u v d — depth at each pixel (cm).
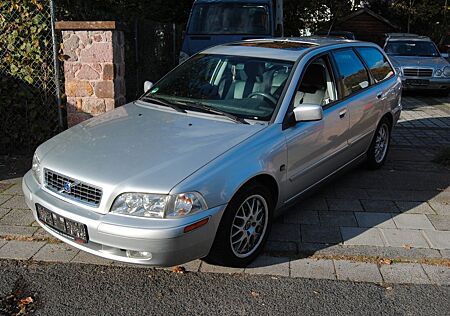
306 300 347
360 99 546
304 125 438
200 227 335
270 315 330
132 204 329
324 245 426
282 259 404
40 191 376
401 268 394
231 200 361
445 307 342
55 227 360
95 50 633
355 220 478
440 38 2627
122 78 673
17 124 666
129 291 355
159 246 322
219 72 479
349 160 550
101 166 353
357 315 331
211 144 377
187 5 1622
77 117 654
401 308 340
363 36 2827
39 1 627
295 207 508
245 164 368
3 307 334
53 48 637
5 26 637
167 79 511
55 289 356
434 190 565
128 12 1065
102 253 340
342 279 376
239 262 383
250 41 553
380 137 634
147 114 445
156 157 359
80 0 697
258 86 448
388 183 588
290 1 1925
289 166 421
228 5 1112
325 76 498
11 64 648
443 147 772
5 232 438
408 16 2722
